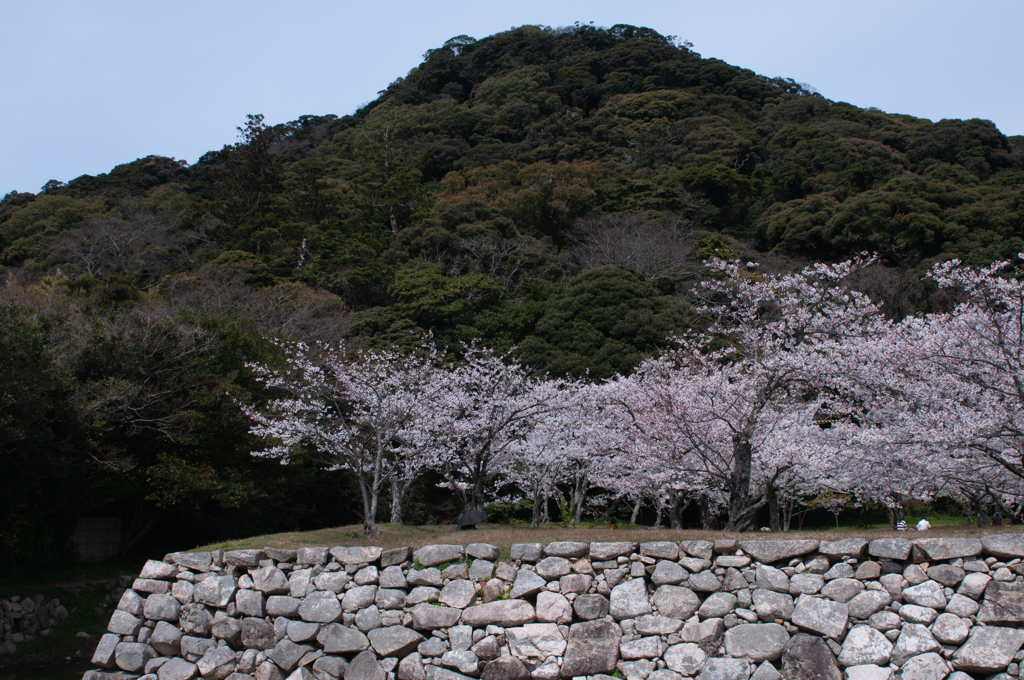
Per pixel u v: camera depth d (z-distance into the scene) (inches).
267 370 621.6
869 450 455.5
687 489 623.8
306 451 679.1
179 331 657.0
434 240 1400.1
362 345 1008.9
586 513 956.6
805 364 461.4
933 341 457.4
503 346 1125.1
